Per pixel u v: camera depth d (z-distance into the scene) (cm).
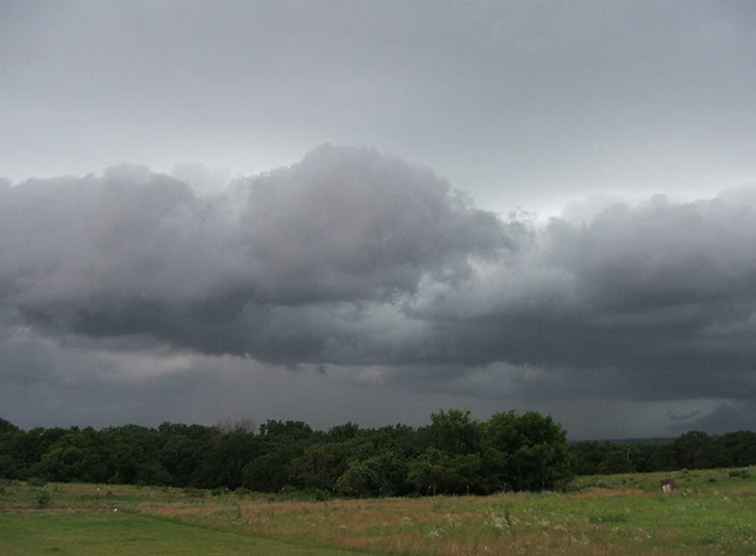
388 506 5153
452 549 2714
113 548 3055
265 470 11562
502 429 8762
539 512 4159
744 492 5441
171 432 16225
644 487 7238
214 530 3806
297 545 3120
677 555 2472
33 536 3522
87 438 13062
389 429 12381
